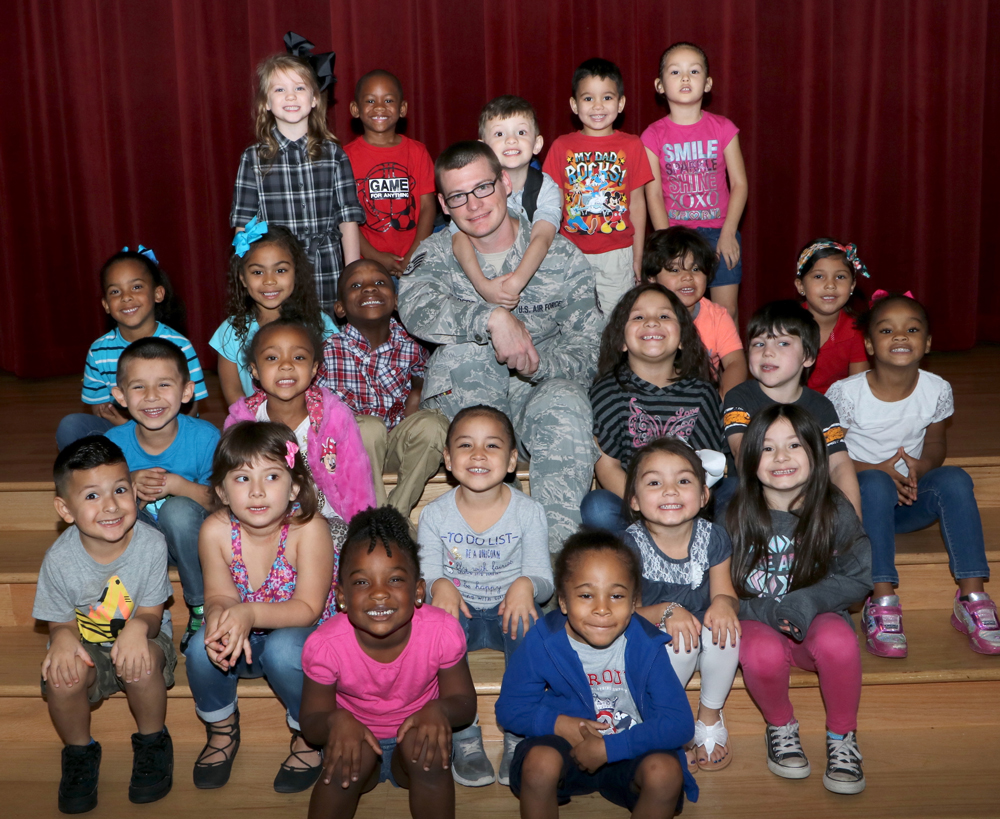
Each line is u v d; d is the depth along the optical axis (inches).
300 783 73.4
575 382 86.5
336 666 67.9
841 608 75.8
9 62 136.3
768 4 142.0
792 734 75.7
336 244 112.3
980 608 83.7
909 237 149.7
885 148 146.9
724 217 126.3
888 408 93.4
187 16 136.1
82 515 70.8
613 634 66.0
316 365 83.5
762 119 145.6
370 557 64.9
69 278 143.9
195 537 78.6
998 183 149.9
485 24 139.9
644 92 143.3
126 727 79.9
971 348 154.1
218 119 139.6
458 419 76.3
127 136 139.6
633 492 75.9
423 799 64.5
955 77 144.2
